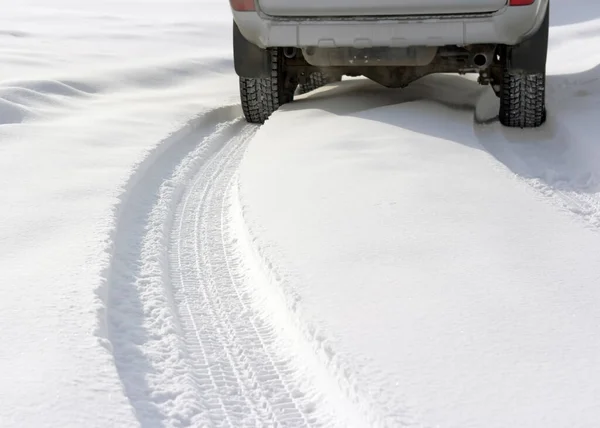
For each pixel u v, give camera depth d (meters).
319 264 2.56
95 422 1.74
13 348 2.03
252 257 2.91
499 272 2.46
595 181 3.66
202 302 2.64
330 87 6.11
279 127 4.58
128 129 4.75
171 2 17.72
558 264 2.54
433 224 2.88
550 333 2.07
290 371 2.18
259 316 2.52
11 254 2.67
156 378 2.09
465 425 1.68
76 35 10.28
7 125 4.62
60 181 3.55
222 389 2.09
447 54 4.80
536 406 1.74
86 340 2.09
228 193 3.90
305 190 3.35
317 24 4.50
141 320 2.43
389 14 4.40
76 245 2.76
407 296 2.30
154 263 2.88
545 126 4.81
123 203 3.37
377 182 3.38
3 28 10.84
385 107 4.80
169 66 7.35
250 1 4.54
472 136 4.21
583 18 12.36
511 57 4.62
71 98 5.80
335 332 2.10
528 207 3.10
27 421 1.72
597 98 5.18
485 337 2.05
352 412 1.86
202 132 5.12
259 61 5.07
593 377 1.86
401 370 1.90
